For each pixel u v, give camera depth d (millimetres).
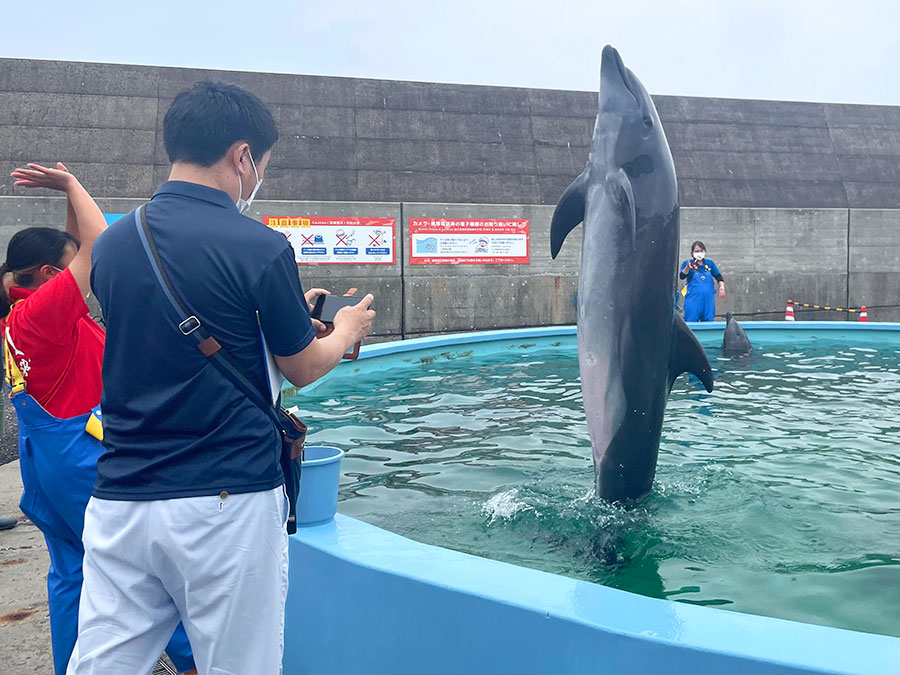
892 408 6391
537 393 7105
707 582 2891
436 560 2322
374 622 2293
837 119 17609
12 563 3703
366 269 13609
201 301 1550
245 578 1569
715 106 16969
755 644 1792
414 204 13797
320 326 1905
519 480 4336
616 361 3365
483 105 15359
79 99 13453
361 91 14797
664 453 4918
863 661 1711
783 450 4992
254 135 1726
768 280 15797
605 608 1984
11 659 2840
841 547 3260
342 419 6016
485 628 2072
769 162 16719
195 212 1629
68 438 2355
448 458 4848
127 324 1583
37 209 12117
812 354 9656
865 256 16266
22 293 2572
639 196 3297
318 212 13305
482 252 14180
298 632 2535
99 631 1597
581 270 3461
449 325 14047
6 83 13273
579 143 15562
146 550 1558
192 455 1556
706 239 15430
